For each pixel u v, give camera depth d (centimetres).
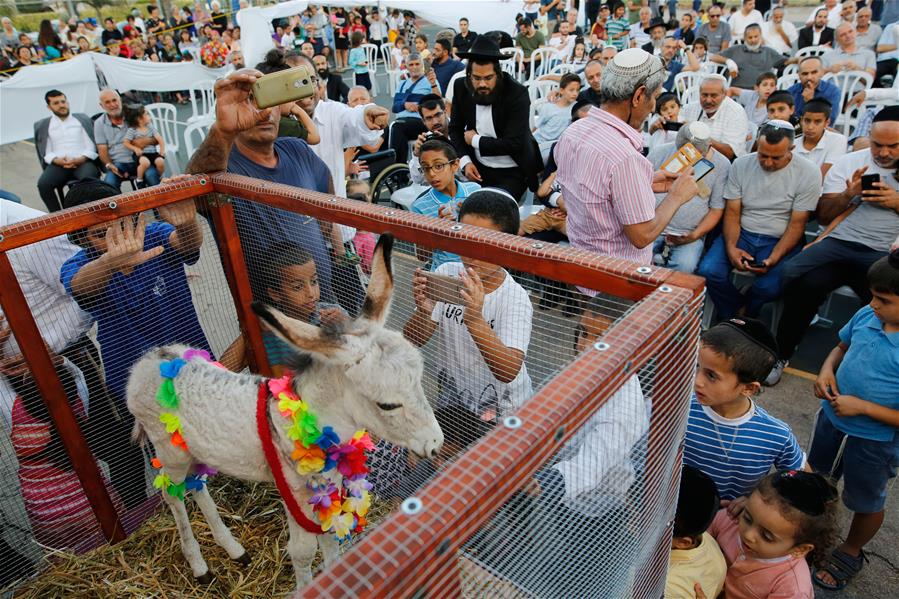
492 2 1442
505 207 256
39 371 217
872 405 255
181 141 1037
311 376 176
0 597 222
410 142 809
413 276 196
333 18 1720
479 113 498
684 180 290
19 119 1005
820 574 280
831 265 423
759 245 454
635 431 132
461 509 81
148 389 204
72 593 222
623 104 289
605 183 285
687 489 214
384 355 162
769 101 564
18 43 1527
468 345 191
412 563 76
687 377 145
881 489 264
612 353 111
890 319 252
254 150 308
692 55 854
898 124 388
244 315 276
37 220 204
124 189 812
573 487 121
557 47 1234
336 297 252
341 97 1061
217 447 192
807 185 428
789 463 243
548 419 96
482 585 106
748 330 225
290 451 178
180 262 259
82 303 229
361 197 529
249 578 223
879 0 1159
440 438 167
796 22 1638
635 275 143
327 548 201
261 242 254
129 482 257
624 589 152
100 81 1071
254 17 1214
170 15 1831
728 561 238
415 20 1759
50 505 236
